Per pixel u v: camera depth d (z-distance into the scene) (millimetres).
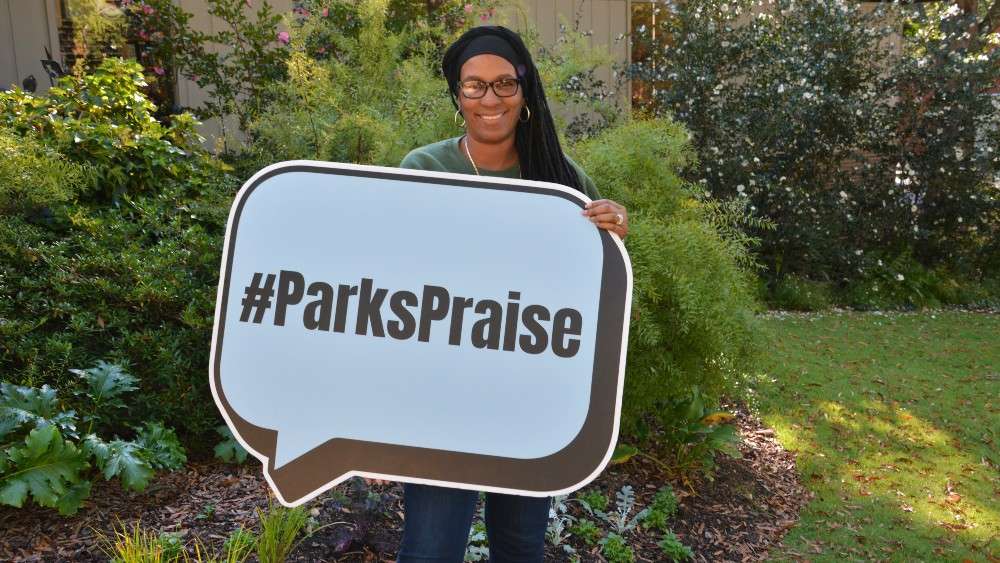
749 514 3307
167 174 4285
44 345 3107
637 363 3256
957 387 5422
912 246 9234
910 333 7145
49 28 6820
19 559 2518
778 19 8352
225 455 3174
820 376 5469
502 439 1640
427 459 1642
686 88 7957
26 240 3342
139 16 6266
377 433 1648
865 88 8508
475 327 1655
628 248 3123
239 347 1673
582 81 8234
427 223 1686
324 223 1694
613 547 2809
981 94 8609
